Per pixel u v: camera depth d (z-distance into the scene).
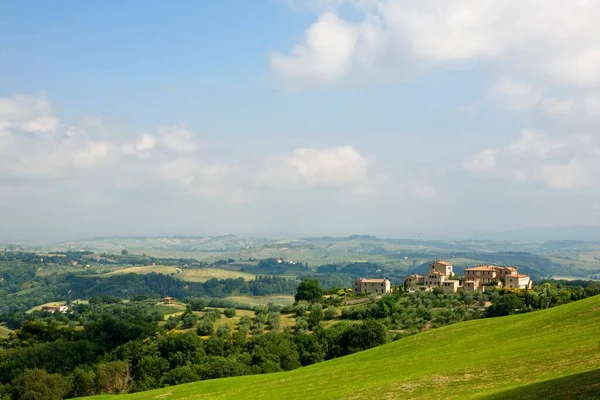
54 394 129.50
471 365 60.38
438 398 48.06
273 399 63.94
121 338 196.88
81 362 174.62
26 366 165.38
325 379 72.94
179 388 86.38
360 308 199.75
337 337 156.50
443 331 100.94
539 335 72.81
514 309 174.50
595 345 56.81
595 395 36.66
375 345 144.12
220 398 71.38
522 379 48.94
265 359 139.88
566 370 48.69
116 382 138.38
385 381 61.28
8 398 129.62
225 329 187.00
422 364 70.75
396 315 189.12
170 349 161.62
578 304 85.94
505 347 69.50
